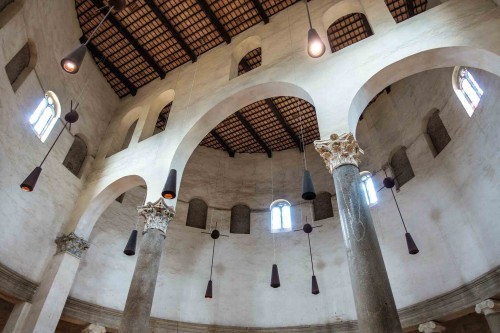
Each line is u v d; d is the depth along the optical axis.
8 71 12.42
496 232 11.55
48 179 14.18
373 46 11.73
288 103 18.34
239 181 20.50
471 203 12.63
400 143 16.44
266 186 20.20
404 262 14.39
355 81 11.25
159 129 20.36
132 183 15.07
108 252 16.02
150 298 10.47
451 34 10.41
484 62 9.89
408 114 16.45
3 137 11.98
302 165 20.36
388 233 15.38
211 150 21.25
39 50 13.66
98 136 17.45
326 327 15.44
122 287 15.79
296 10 15.19
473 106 13.03
